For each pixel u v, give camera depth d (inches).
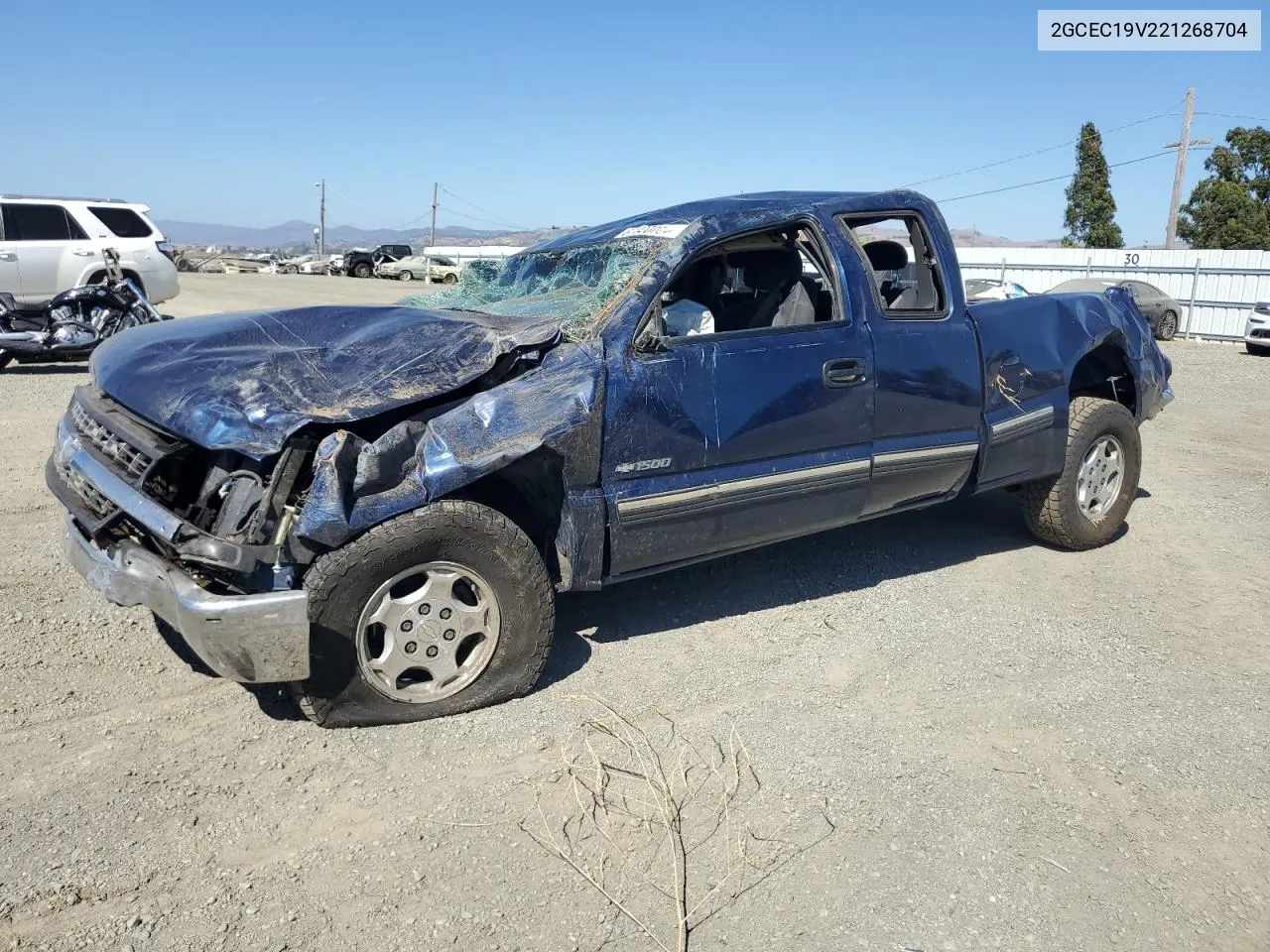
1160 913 107.0
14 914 101.1
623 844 116.2
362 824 118.6
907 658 169.5
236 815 119.4
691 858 114.2
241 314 167.5
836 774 132.4
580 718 144.9
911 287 202.7
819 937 102.0
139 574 130.4
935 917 105.3
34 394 403.5
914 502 194.2
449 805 122.9
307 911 103.7
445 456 134.8
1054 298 219.8
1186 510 270.5
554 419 142.6
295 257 2429.9
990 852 116.6
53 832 114.6
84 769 127.9
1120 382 239.1
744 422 161.2
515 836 117.0
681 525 159.8
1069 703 154.6
